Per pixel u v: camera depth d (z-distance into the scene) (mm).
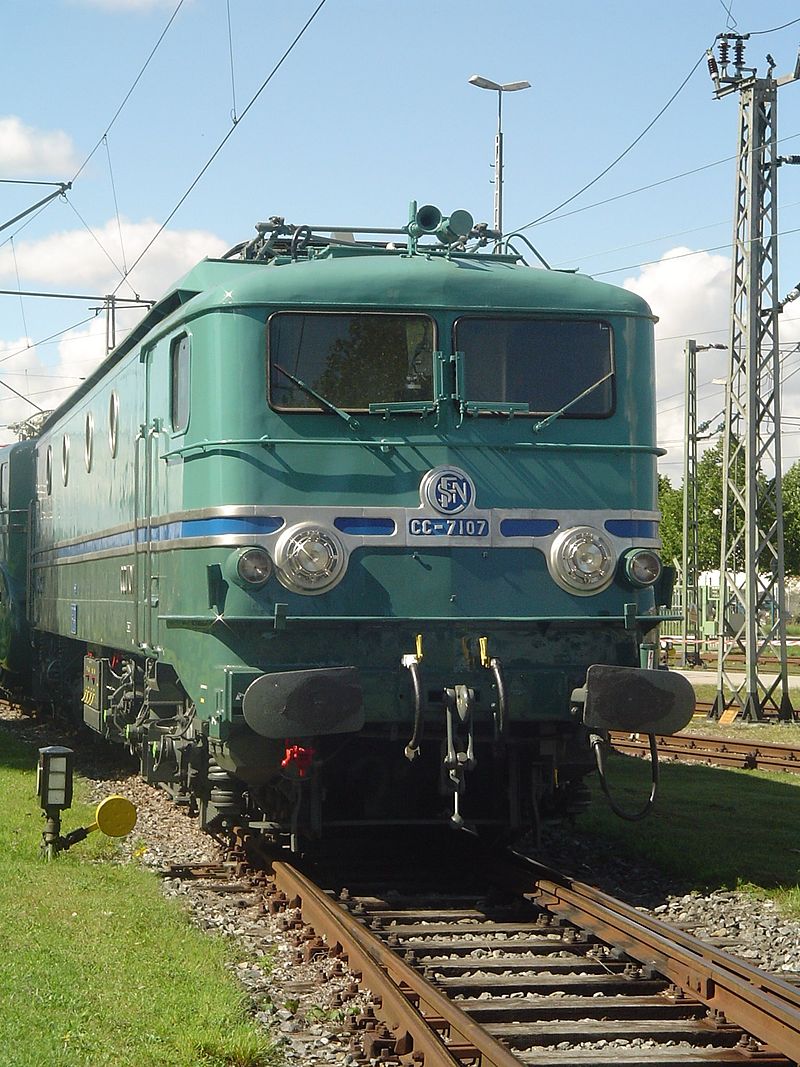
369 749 9523
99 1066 5434
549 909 8250
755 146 23516
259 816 10016
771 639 24734
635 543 9312
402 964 6793
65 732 18875
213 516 8969
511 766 9438
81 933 7543
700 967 6664
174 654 9891
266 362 8984
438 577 8961
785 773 16562
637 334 9578
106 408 13086
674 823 11766
